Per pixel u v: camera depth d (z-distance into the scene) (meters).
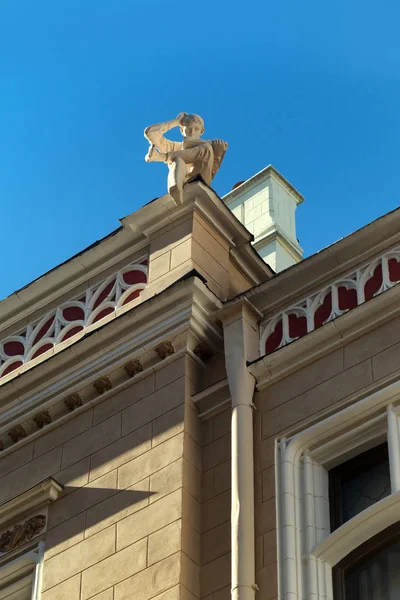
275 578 18.58
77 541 20.67
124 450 21.27
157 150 24.19
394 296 20.25
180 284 21.95
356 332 20.39
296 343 20.73
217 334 21.92
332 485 19.56
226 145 24.62
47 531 21.22
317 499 19.33
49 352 23.70
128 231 23.98
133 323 22.28
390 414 19.19
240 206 31.72
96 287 24.14
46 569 20.67
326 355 20.55
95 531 20.58
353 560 18.55
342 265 21.45
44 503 21.61
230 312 21.80
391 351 19.91
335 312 21.05
